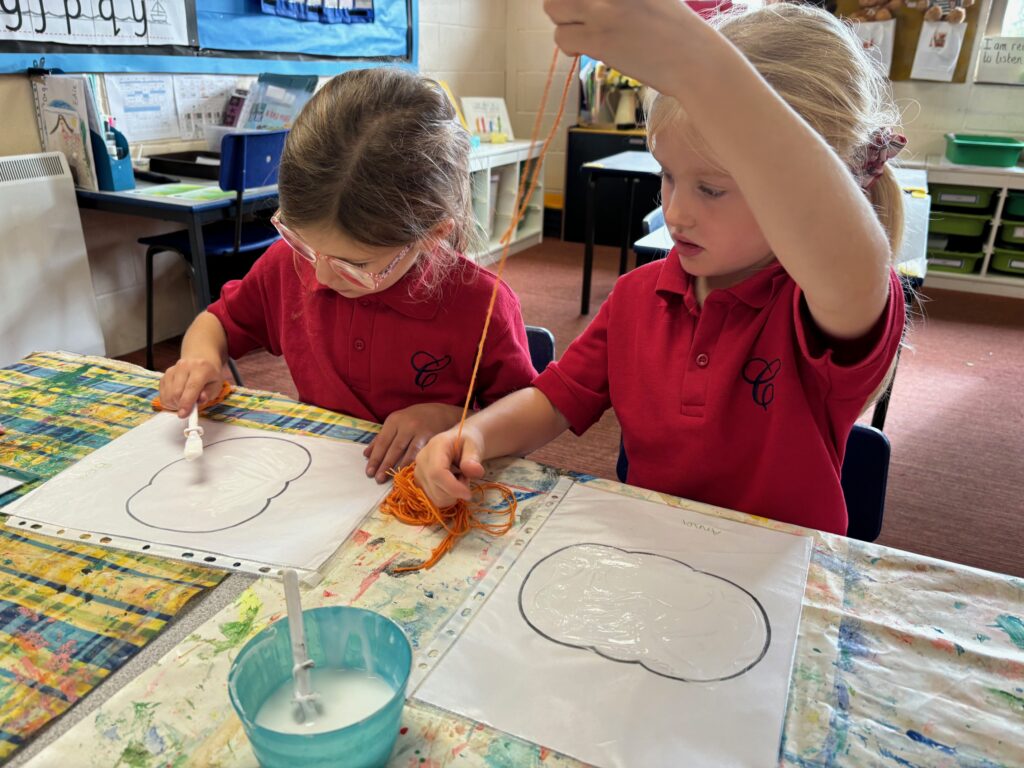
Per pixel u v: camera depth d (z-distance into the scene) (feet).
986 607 1.92
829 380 2.35
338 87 2.64
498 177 13.69
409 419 2.80
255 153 7.32
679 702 1.63
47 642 1.80
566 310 11.28
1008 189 11.80
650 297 2.93
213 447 2.75
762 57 2.11
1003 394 8.60
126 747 1.51
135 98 8.52
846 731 1.56
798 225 1.68
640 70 1.55
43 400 3.10
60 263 7.73
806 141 1.60
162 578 2.03
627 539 2.19
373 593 1.97
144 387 3.24
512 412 2.82
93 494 2.43
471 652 1.77
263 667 1.52
